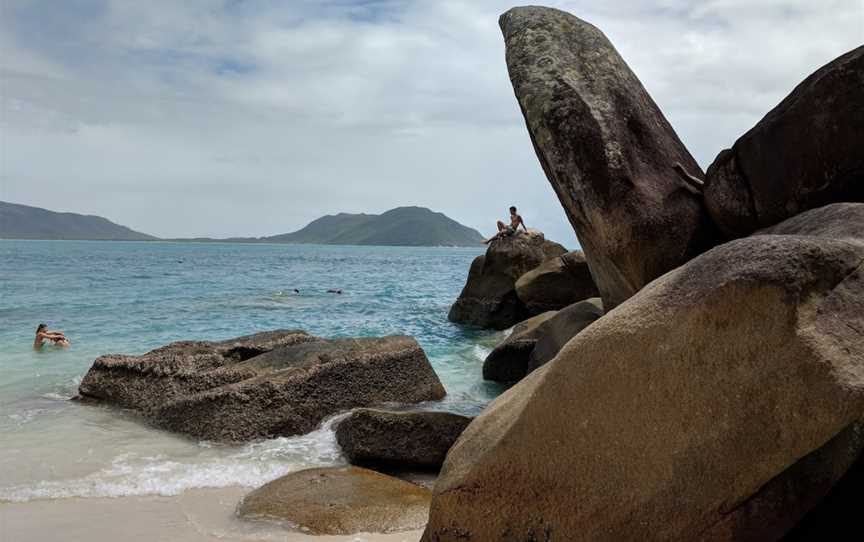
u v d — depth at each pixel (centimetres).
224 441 816
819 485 315
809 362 316
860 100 612
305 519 563
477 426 448
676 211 771
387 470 736
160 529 549
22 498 620
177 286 3578
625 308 381
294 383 881
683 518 339
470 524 410
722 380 335
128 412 964
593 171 791
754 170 698
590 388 371
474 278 2106
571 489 372
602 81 843
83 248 16150
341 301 2794
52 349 1498
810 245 342
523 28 920
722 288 337
